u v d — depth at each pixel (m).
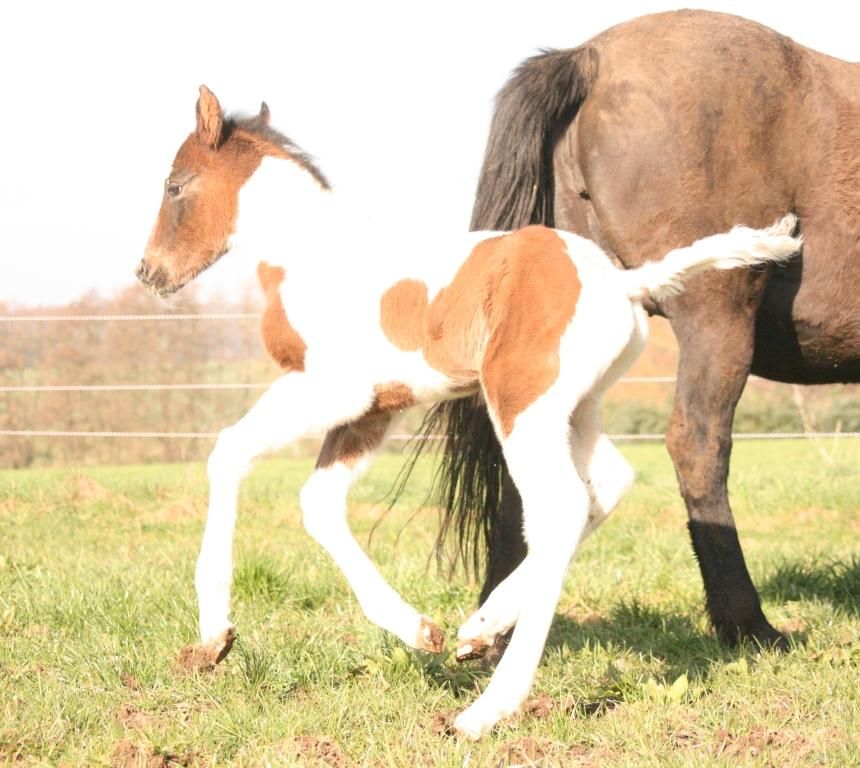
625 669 4.14
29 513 8.48
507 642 4.21
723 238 3.61
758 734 3.32
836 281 4.52
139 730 3.42
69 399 15.77
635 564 6.29
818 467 11.66
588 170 4.57
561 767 3.12
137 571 5.64
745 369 4.42
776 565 6.00
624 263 4.55
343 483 4.00
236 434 3.88
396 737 3.37
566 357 3.51
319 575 5.71
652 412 18.58
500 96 4.64
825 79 4.54
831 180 4.47
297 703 3.71
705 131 4.40
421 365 3.81
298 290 4.00
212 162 4.34
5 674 4.04
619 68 4.53
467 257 3.75
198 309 15.90
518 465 3.48
